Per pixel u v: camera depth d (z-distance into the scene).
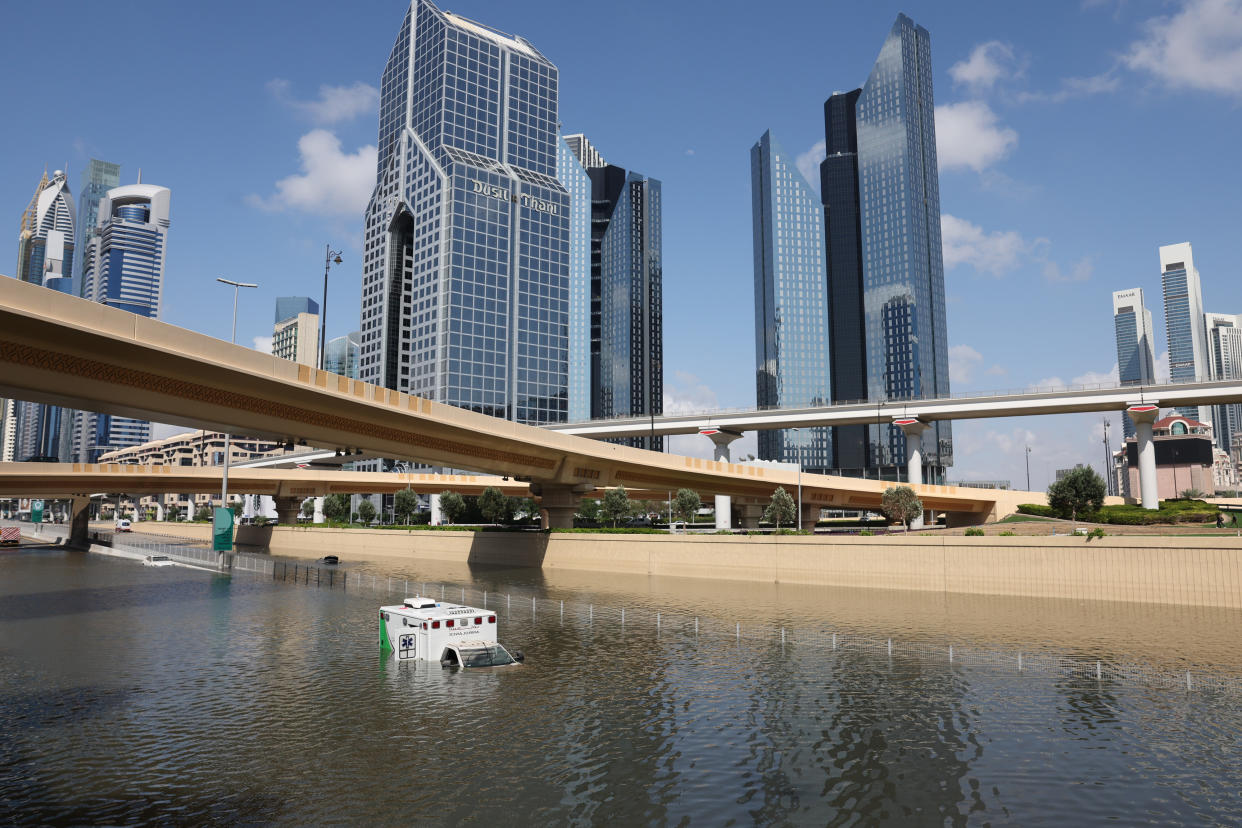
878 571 74.75
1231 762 25.16
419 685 34.81
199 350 47.50
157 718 29.53
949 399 142.38
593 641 45.88
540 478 95.50
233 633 48.03
